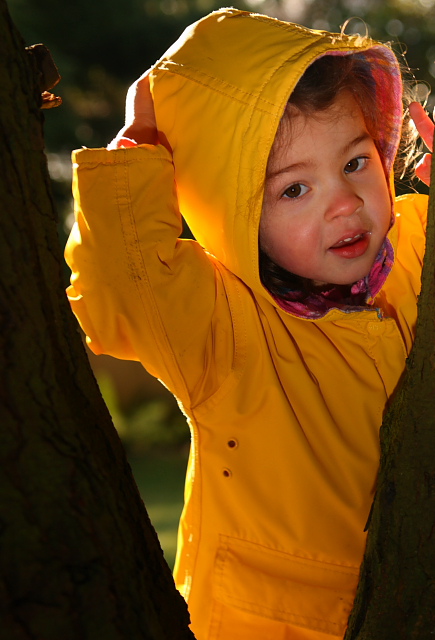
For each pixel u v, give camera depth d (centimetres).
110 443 129
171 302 190
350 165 197
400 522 140
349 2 1147
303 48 191
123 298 187
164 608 123
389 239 208
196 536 201
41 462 114
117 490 123
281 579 194
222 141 194
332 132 193
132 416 1259
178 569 206
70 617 109
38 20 1141
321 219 195
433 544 134
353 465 197
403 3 1130
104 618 111
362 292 215
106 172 186
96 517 116
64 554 111
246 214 194
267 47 193
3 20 122
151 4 1223
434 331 140
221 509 198
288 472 194
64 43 1183
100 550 115
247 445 196
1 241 116
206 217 204
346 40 196
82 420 123
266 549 195
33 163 124
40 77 131
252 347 200
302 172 193
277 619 192
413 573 136
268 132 188
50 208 127
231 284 205
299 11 1157
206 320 196
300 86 195
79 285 188
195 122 198
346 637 151
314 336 204
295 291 210
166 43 1223
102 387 1216
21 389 115
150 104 211
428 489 137
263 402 197
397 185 262
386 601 139
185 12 1234
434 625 131
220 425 198
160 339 190
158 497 821
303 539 193
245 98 190
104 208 186
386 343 205
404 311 219
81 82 1209
